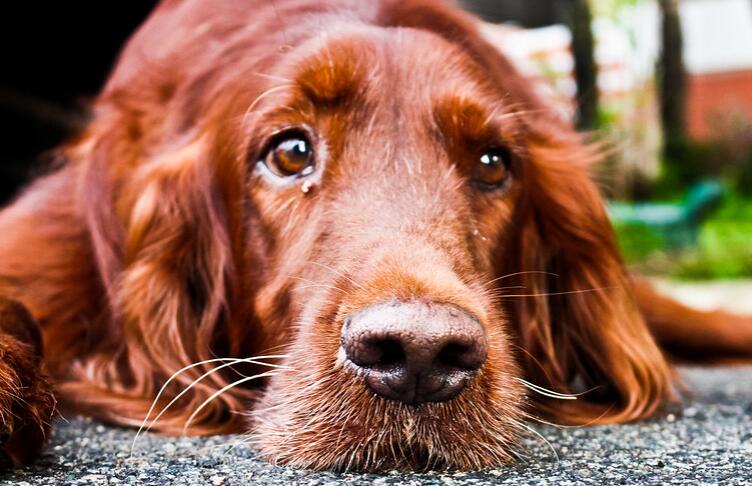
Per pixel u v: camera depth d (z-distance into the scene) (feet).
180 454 1.10
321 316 1.07
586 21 5.78
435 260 1.05
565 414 1.42
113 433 1.24
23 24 4.76
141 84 1.60
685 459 1.06
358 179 1.20
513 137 1.36
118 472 0.98
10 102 4.78
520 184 1.39
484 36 1.62
